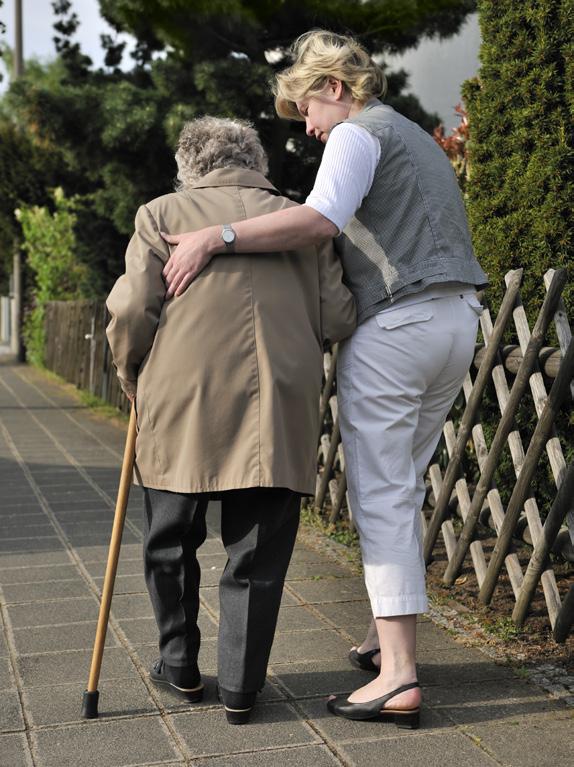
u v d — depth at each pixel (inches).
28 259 719.7
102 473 259.0
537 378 130.9
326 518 193.0
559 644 123.0
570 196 138.4
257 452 95.3
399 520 102.3
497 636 126.3
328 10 327.0
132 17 354.3
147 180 383.9
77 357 526.3
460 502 150.9
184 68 359.3
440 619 133.5
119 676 113.0
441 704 105.8
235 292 96.3
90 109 369.7
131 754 93.4
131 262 97.9
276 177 372.5
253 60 357.4
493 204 152.4
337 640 125.8
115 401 418.9
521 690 109.4
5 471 261.9
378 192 100.0
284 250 97.4
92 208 530.3
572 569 151.6
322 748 95.1
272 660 118.8
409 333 100.2
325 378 198.4
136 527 191.0
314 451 101.3
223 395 95.8
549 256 141.0
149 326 97.1
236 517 99.7
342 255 103.7
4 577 154.9
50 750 94.1
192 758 92.8
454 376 106.1
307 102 107.3
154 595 104.0
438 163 103.3
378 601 101.7
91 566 161.3
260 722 101.0
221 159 104.1
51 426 366.9
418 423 108.3
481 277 104.8
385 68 347.9
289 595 145.3
